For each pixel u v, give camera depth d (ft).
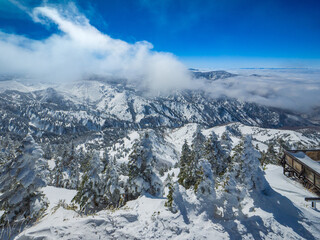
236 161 45.70
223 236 30.17
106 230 30.04
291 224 34.88
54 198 89.97
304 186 55.67
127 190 68.54
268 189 44.04
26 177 48.70
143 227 31.07
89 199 64.80
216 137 75.82
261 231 31.94
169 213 33.73
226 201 35.35
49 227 29.76
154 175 64.59
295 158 59.93
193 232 30.37
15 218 48.37
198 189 36.81
